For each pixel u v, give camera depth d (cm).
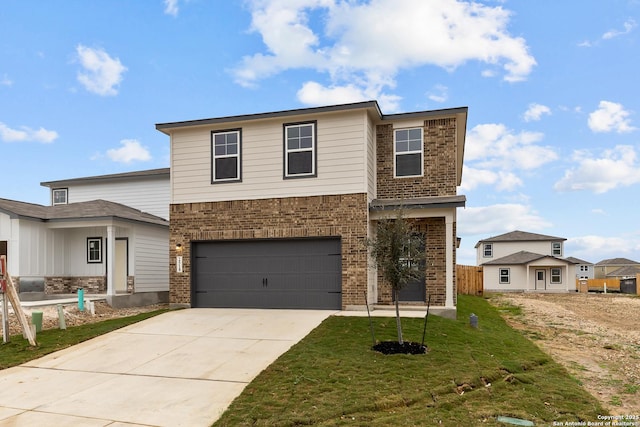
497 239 4394
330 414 556
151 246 1895
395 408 586
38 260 1727
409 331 1010
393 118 1417
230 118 1430
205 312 1336
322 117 1371
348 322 1098
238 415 566
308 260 1370
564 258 4234
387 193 1424
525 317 1719
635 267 6200
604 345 1133
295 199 1377
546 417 560
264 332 1038
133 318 1267
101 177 2278
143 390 683
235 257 1436
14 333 1102
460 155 1811
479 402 612
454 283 1345
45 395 671
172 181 1495
